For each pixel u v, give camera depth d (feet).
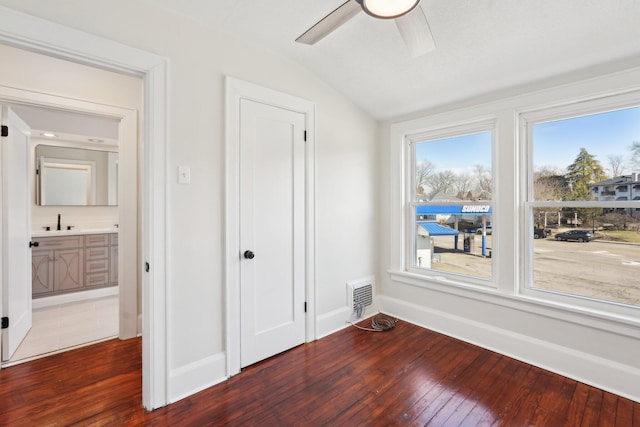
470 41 6.53
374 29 6.70
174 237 6.14
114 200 14.24
